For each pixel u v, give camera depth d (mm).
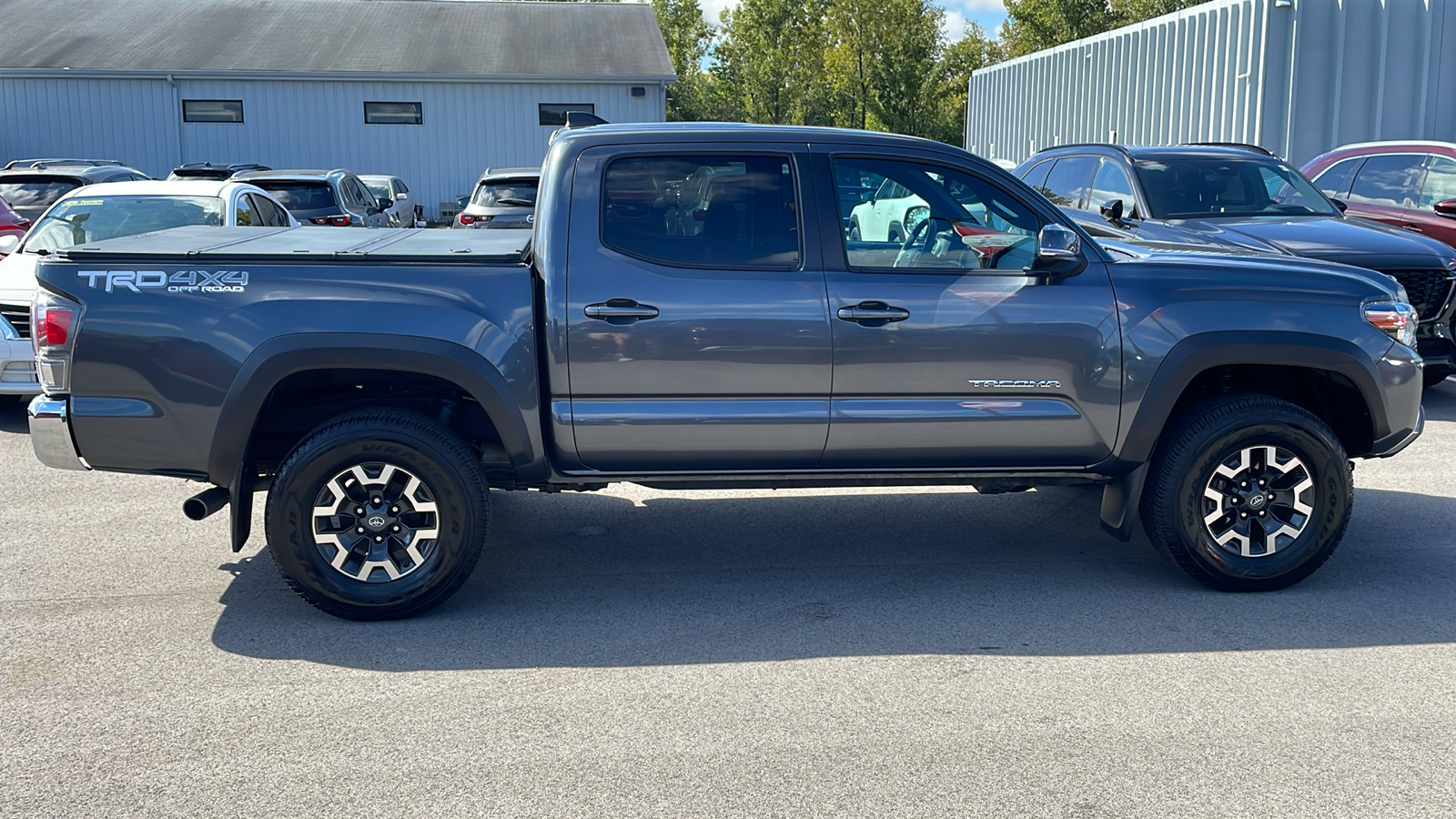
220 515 6117
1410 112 12953
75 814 3199
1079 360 4762
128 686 4035
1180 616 4707
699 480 4852
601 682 4082
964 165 4824
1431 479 6871
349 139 27578
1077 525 6000
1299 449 4848
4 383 7879
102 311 4395
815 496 6586
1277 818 3188
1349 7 12836
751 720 3779
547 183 4691
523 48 29047
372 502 4574
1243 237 8133
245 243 4859
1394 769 3453
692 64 65812
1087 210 9578
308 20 30719
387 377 4750
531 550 5609
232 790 3332
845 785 3354
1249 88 13602
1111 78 17531
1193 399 5289
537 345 4586
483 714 3822
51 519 6051
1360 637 4480
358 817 3186
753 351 4629
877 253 4754
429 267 4516
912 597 4949
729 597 4953
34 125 26781
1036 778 3396
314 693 3982
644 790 3330
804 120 54188
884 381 4707
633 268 4605
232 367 4398
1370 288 4961
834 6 45656
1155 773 3430
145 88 26859
